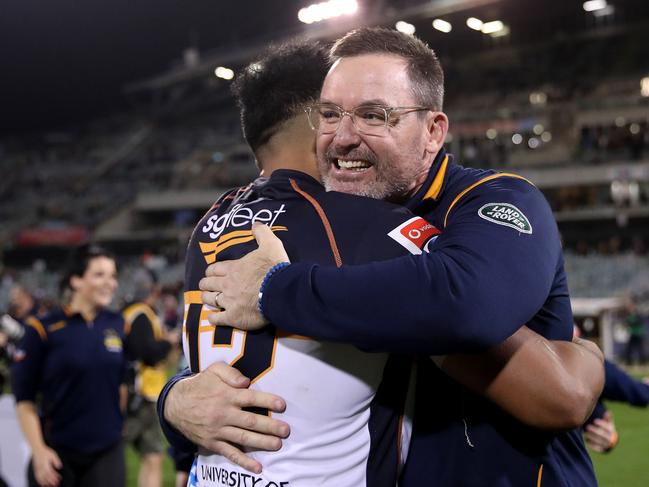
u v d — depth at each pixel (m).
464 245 1.39
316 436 1.42
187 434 1.55
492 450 1.54
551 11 36.41
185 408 1.53
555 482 1.57
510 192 1.55
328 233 1.50
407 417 1.54
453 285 1.31
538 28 37.91
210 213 1.79
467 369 1.48
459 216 1.54
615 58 33.47
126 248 35.53
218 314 1.49
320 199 1.56
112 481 4.01
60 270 31.45
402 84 1.59
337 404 1.42
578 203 28.08
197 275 1.65
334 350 1.42
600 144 28.19
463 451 1.54
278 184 1.63
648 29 34.09
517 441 1.55
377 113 1.57
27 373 3.93
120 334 4.17
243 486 1.48
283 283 1.39
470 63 38.09
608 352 14.77
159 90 47.91
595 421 2.67
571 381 1.46
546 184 27.80
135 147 42.44
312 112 1.69
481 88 35.03
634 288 20.25
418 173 1.66
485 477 1.53
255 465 1.45
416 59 1.63
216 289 1.50
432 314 1.29
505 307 1.34
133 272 28.42
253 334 1.47
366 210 1.52
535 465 1.55
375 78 1.57
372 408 1.49
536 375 1.44
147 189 37.34
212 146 39.41
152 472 5.40
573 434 1.69
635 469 6.74
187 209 35.22
